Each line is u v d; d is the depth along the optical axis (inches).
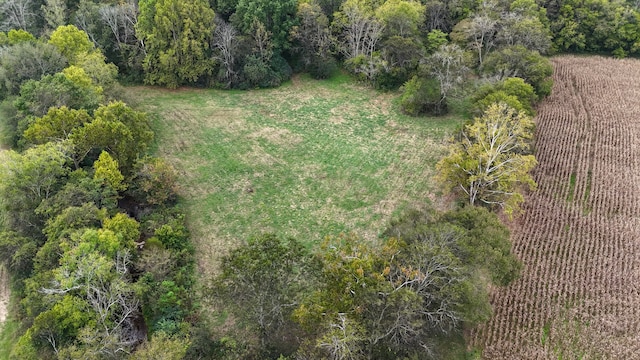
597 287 1438.2
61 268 1200.2
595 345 1277.1
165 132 2229.3
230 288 1162.0
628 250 1568.7
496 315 1353.3
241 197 1838.1
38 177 1499.8
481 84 2250.2
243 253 1192.2
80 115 1697.8
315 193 1859.0
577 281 1456.7
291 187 1893.5
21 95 1902.1
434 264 1163.9
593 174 1923.0
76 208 1386.6
